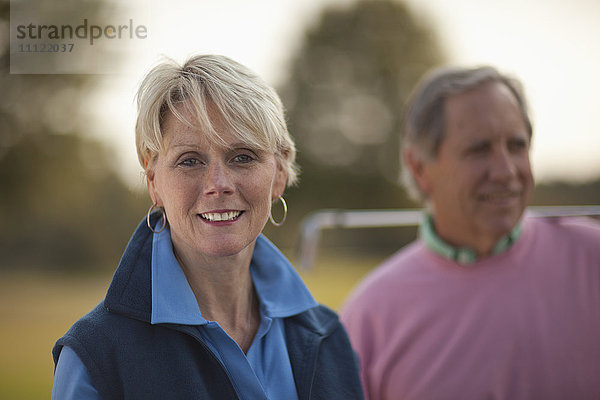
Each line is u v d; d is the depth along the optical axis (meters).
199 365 1.24
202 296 1.32
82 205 20.95
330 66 29.31
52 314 13.30
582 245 2.10
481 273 2.06
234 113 1.19
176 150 1.20
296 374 1.36
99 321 1.20
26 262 20.97
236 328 1.36
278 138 1.28
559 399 1.92
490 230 1.99
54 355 1.20
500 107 1.98
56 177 20.91
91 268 20.98
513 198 1.98
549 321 1.97
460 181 2.00
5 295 16.36
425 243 2.21
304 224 2.82
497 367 1.94
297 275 1.51
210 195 1.18
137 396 1.15
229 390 1.23
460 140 1.98
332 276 16.34
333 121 28.27
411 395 2.03
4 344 10.02
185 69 1.23
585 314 1.99
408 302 2.13
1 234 20.98
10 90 19.86
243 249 1.30
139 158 1.29
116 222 20.98
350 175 28.03
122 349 1.17
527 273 2.04
